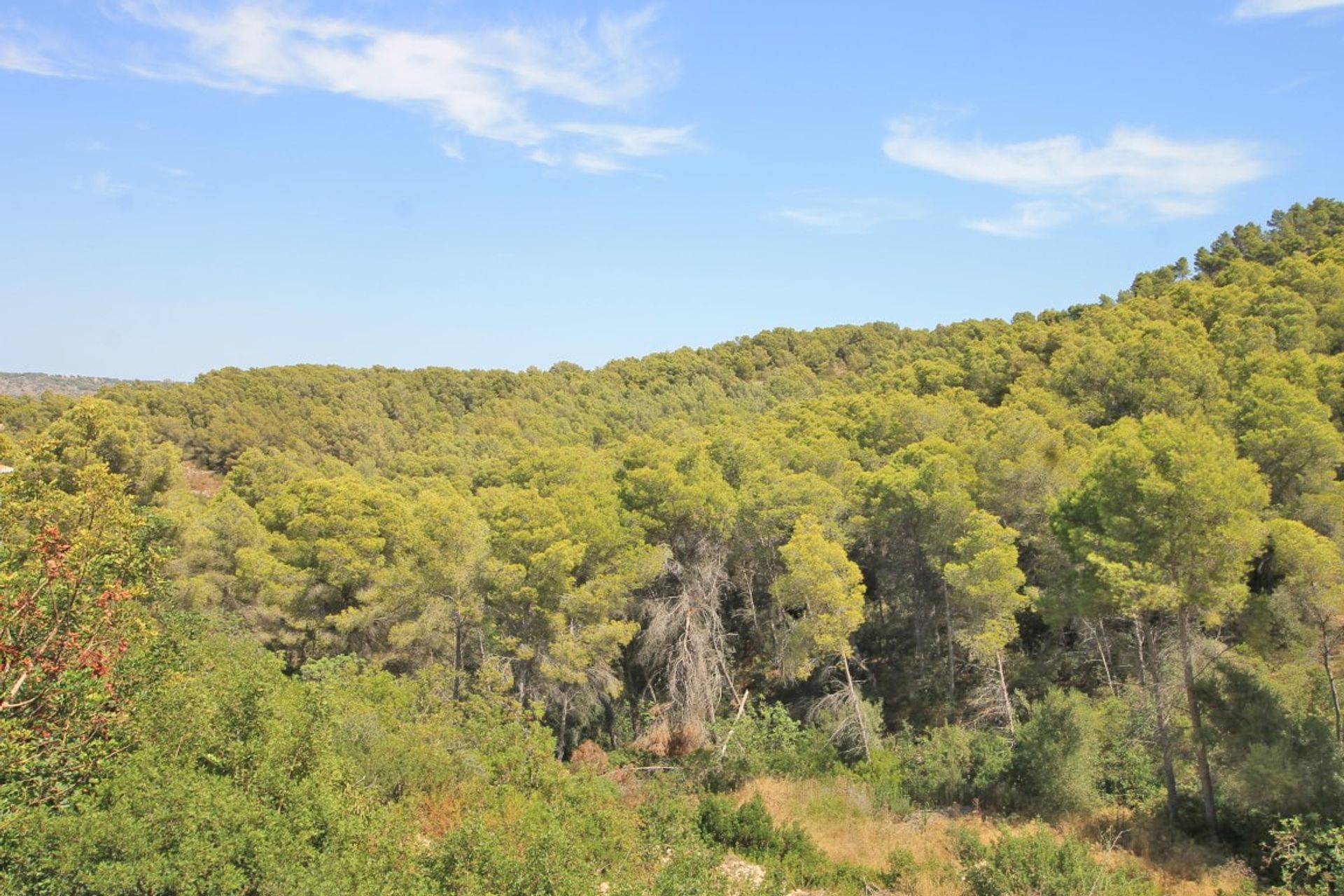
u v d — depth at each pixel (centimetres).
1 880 832
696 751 2464
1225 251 8294
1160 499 1780
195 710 1222
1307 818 1593
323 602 3070
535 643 2591
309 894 916
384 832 1184
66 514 1246
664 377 9619
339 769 1282
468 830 1152
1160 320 5394
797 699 2988
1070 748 2100
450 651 2977
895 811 2105
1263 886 1568
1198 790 2006
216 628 2434
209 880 889
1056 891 1413
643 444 3656
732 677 3183
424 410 8856
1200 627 2294
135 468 3108
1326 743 1664
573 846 1212
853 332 10781
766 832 1697
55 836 884
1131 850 1769
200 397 7575
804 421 4653
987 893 1438
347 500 3059
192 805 981
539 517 2592
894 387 5850
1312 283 5047
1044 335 5791
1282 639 1853
